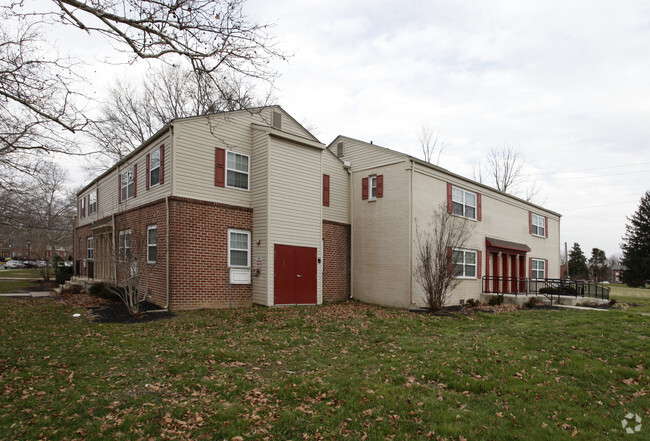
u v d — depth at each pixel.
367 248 17.81
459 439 4.45
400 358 7.52
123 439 4.20
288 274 14.45
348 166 18.81
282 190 14.46
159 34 7.39
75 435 4.25
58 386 5.59
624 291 33.59
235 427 4.55
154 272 13.37
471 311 15.02
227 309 12.96
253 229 14.52
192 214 12.92
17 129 9.12
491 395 5.79
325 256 17.30
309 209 15.41
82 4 6.67
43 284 24.97
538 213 27.55
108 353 7.29
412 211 16.36
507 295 19.16
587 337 9.35
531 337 9.48
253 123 14.91
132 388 5.66
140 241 12.48
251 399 5.36
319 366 6.96
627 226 51.50
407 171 16.47
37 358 6.88
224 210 13.77
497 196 22.50
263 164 14.27
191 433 4.39
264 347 8.12
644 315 13.22
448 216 16.44
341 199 18.42
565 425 4.84
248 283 14.23
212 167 13.63
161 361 6.89
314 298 15.41
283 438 4.38
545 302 18.91
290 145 14.86
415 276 16.12
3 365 6.42
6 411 4.74
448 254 15.35
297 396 5.55
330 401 5.39
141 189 15.03
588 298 19.06
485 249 20.84
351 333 9.78
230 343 8.29
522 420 4.95
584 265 54.97
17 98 7.77
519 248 23.66
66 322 10.23
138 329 9.48
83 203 24.83
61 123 8.15
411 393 5.72
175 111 28.47
